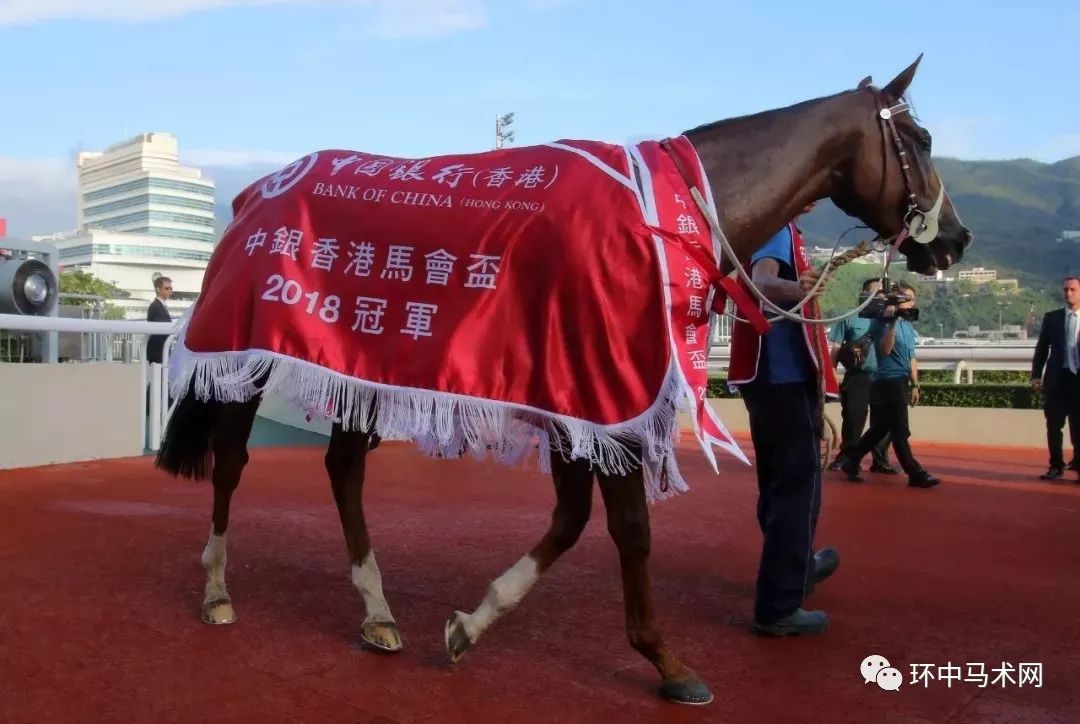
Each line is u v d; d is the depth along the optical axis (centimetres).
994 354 1146
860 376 724
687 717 261
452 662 293
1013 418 1040
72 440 691
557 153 289
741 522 542
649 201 271
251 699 265
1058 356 757
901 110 310
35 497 550
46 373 673
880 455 780
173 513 516
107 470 656
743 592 391
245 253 307
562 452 277
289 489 610
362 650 308
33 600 350
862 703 274
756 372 330
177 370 311
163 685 273
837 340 735
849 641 329
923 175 312
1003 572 431
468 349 270
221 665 290
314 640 316
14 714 250
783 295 319
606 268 262
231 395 304
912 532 527
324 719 253
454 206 285
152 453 745
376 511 552
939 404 1141
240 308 301
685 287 265
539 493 625
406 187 297
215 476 336
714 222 283
